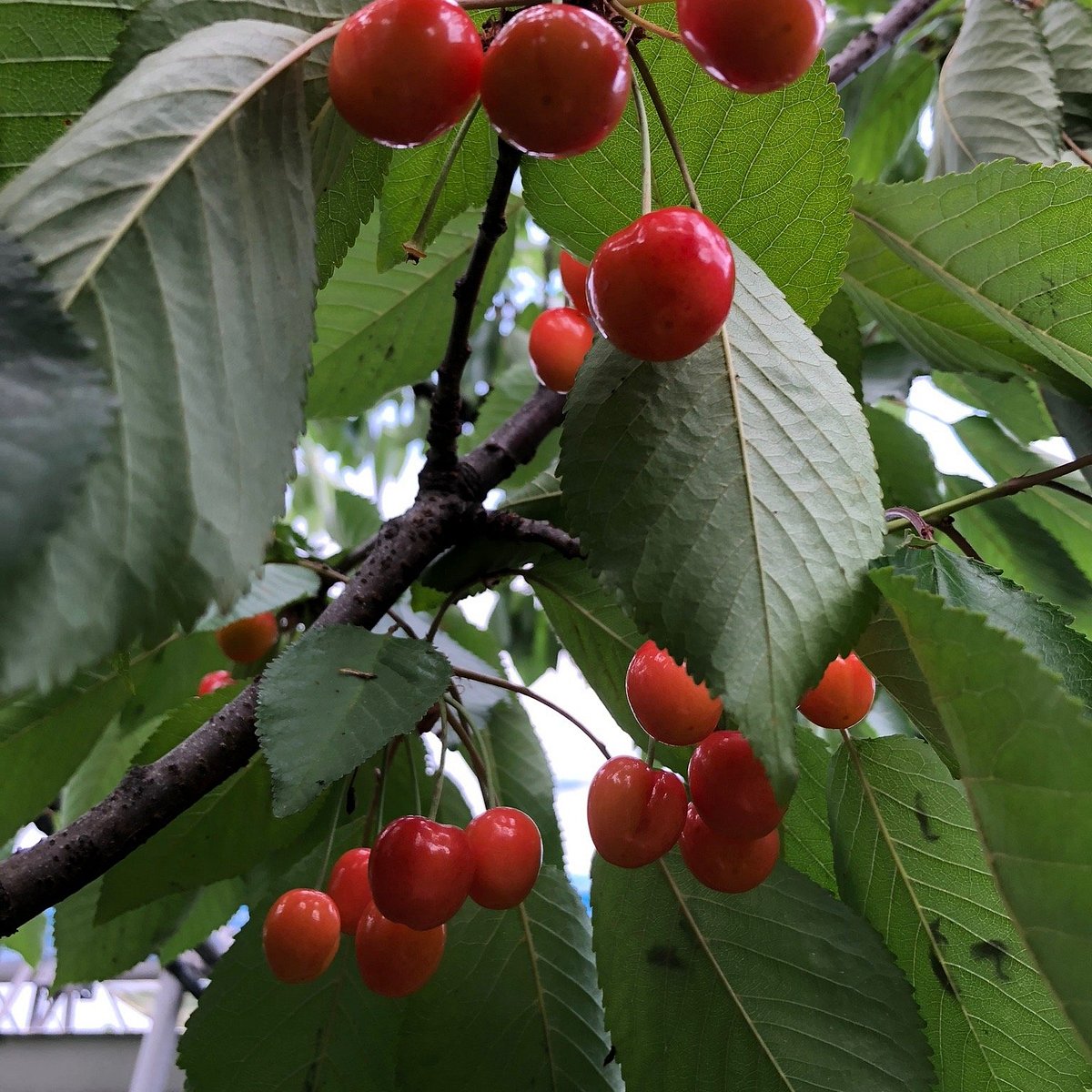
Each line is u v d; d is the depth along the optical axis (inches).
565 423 7.1
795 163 8.7
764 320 7.4
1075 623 14.3
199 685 13.7
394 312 15.1
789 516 6.7
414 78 6.1
